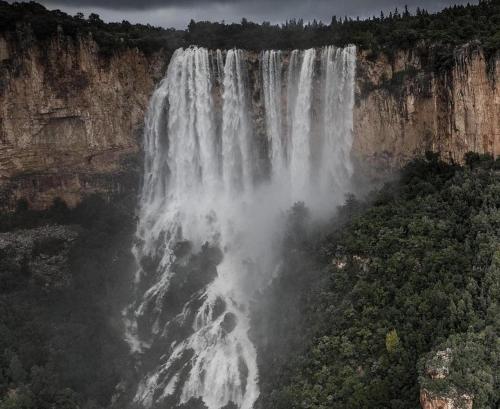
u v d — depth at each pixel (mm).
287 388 73125
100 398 87125
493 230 73812
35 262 105875
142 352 98438
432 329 65938
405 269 75750
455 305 65938
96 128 113000
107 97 112875
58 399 81812
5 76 104812
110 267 108938
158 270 110125
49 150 111250
